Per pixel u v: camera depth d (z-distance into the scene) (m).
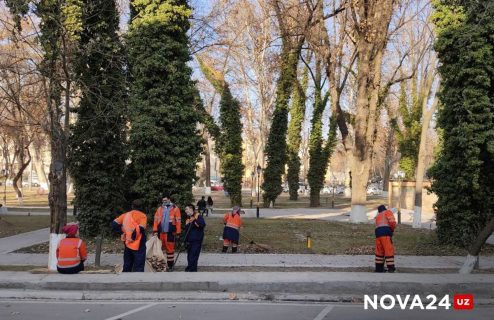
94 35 16.56
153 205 16.91
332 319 8.00
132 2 18.20
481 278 10.77
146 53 16.89
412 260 14.98
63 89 12.49
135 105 16.64
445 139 17.41
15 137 36.44
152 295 9.68
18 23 12.03
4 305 8.84
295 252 16.14
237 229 16.06
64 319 7.80
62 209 12.13
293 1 30.33
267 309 8.72
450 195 17.08
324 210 38.59
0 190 85.88
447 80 17.11
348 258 15.05
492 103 16.55
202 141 17.83
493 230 11.85
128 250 11.29
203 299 9.51
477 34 15.84
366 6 24.94
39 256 15.05
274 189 41.75
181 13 17.58
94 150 17.91
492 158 16.42
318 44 26.97
